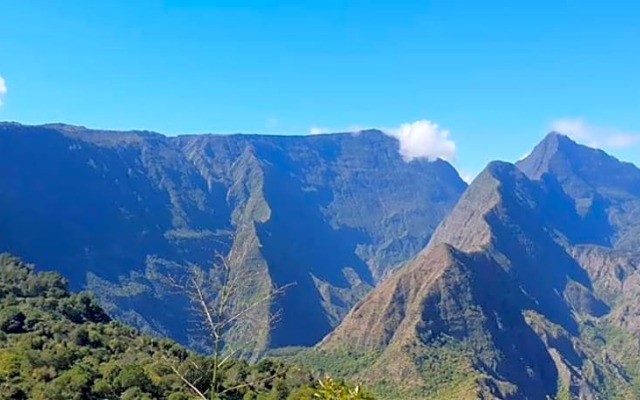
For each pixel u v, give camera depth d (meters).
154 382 101.12
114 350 125.62
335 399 29.80
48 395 94.31
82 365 108.06
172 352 129.62
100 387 98.69
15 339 120.75
